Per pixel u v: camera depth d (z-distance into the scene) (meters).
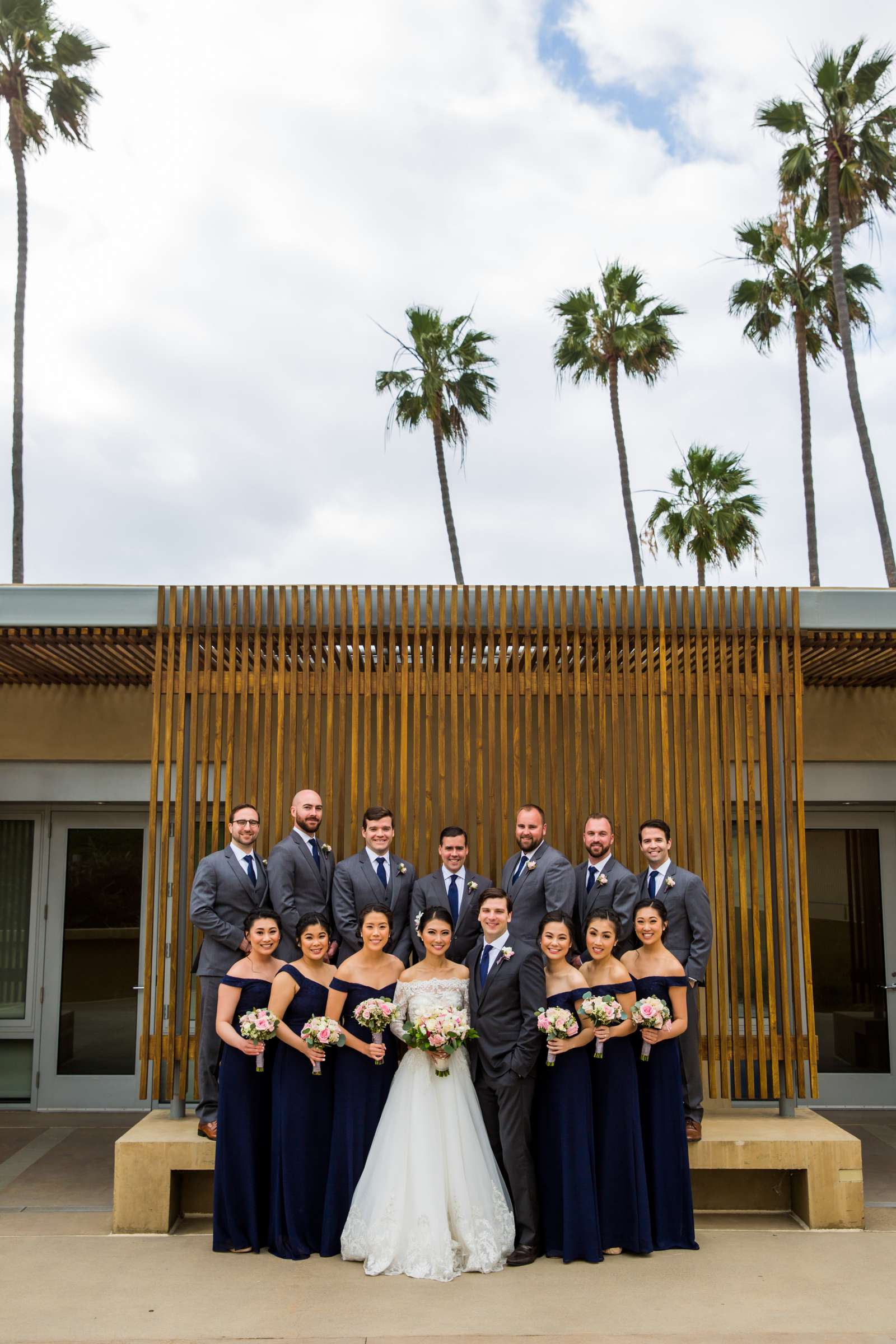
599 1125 5.28
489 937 5.28
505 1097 5.18
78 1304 4.62
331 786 6.41
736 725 6.44
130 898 8.72
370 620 6.45
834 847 8.83
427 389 22.20
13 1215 5.86
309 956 5.32
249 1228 5.25
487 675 6.50
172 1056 6.18
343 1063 5.26
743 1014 6.39
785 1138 5.69
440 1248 4.91
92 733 8.47
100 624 6.44
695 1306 4.59
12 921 8.72
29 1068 8.59
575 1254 5.09
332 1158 5.21
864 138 18.33
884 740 8.55
